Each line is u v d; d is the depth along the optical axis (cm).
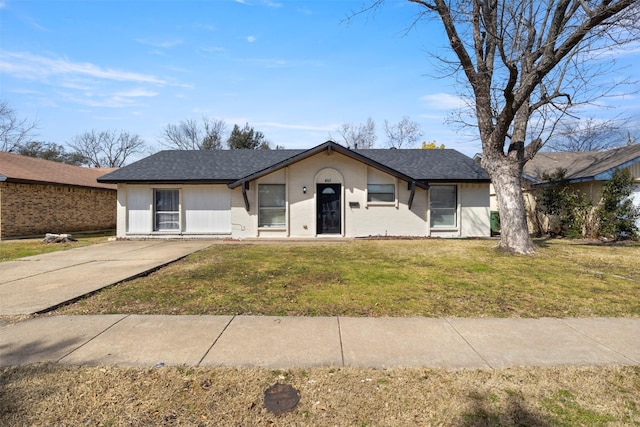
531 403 292
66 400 295
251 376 332
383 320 481
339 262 898
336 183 1509
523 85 962
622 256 980
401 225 1517
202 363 359
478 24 1065
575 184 1644
